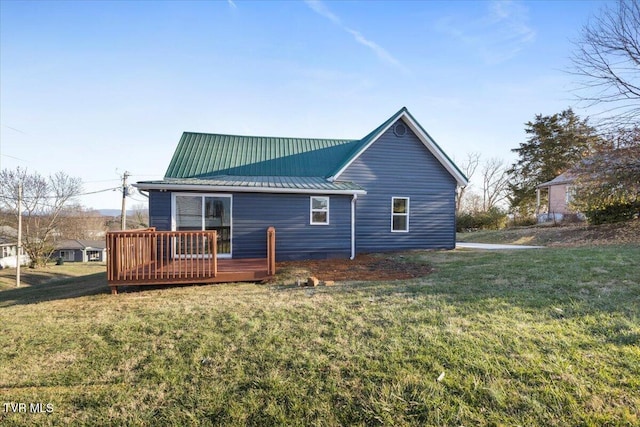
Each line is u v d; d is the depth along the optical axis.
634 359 3.01
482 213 26.52
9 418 2.68
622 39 12.32
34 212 29.14
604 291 5.07
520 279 6.09
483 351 3.26
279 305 5.09
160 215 9.68
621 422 2.29
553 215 21.11
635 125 12.37
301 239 10.63
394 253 12.26
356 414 2.55
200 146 12.87
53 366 3.43
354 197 11.02
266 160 12.95
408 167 13.12
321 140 14.84
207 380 3.07
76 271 29.48
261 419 2.57
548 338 3.47
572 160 26.27
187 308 5.12
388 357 3.25
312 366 3.18
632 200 13.59
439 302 4.85
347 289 6.03
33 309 5.55
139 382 3.10
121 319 4.73
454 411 2.50
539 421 2.36
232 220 10.17
